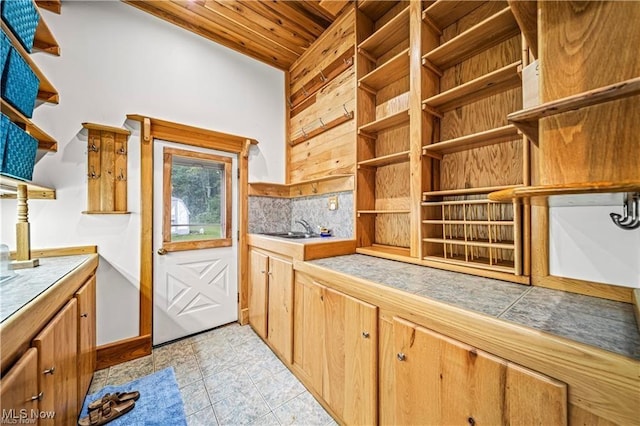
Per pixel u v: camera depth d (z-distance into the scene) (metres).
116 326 2.00
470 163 1.54
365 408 1.18
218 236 2.61
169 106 2.30
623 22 0.55
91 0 1.98
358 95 2.03
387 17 2.05
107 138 1.99
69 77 1.87
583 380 0.60
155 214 2.23
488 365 0.76
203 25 2.44
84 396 1.49
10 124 1.06
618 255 0.91
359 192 2.02
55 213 1.80
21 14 1.08
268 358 2.03
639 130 0.51
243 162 2.72
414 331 0.97
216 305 2.56
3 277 1.15
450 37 1.64
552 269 1.05
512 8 0.66
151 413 1.46
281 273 1.95
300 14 2.33
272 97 3.00
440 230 1.65
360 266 1.50
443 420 0.87
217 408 1.50
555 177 0.60
